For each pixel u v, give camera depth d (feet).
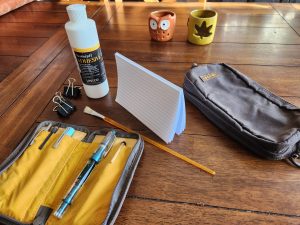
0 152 1.71
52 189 1.40
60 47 2.85
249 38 2.77
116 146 1.57
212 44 2.72
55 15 3.59
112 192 1.32
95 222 1.22
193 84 1.91
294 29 2.89
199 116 1.88
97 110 2.00
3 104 2.12
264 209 1.31
